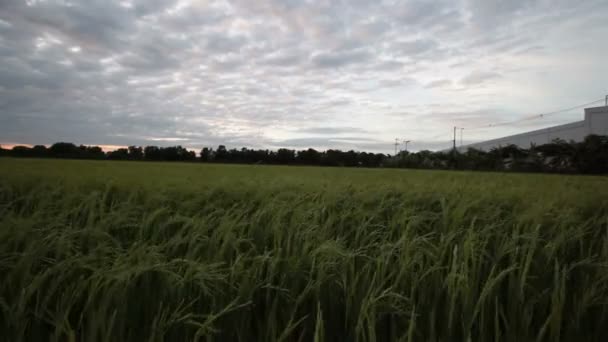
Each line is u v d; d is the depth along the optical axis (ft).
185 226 7.41
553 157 110.93
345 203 12.24
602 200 12.84
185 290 5.45
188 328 5.03
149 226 8.63
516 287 5.78
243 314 5.28
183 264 5.77
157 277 5.65
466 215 10.78
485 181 25.58
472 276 5.87
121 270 5.03
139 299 5.30
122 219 7.97
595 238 8.64
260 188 14.83
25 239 6.48
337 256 6.21
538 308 5.99
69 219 9.33
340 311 5.88
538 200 12.45
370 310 5.23
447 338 5.20
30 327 4.91
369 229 9.68
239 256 5.80
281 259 6.07
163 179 17.56
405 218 9.11
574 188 17.61
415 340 5.45
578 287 6.63
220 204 12.29
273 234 8.33
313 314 5.68
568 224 9.27
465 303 5.26
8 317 4.58
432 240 8.97
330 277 5.94
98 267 5.74
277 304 5.80
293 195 13.23
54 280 5.02
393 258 7.24
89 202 9.54
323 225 8.97
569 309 6.06
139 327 5.20
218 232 7.42
